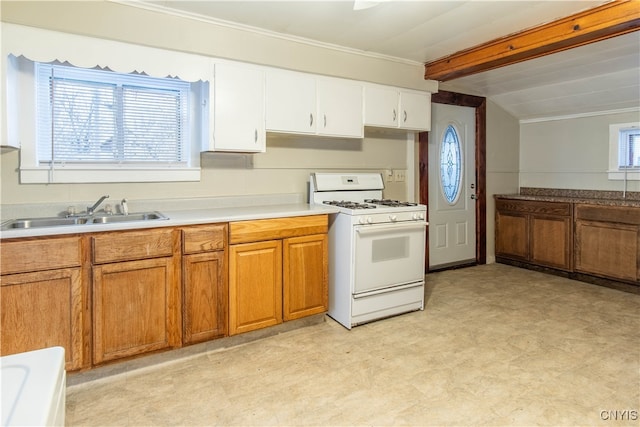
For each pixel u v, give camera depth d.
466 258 4.70
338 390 2.06
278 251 2.67
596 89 3.85
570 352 2.46
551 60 3.24
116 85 2.60
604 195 4.31
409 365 2.32
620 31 2.35
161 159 2.79
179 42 2.41
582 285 3.91
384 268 3.01
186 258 2.32
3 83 2.04
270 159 3.21
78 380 2.12
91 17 2.16
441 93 4.20
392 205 3.18
